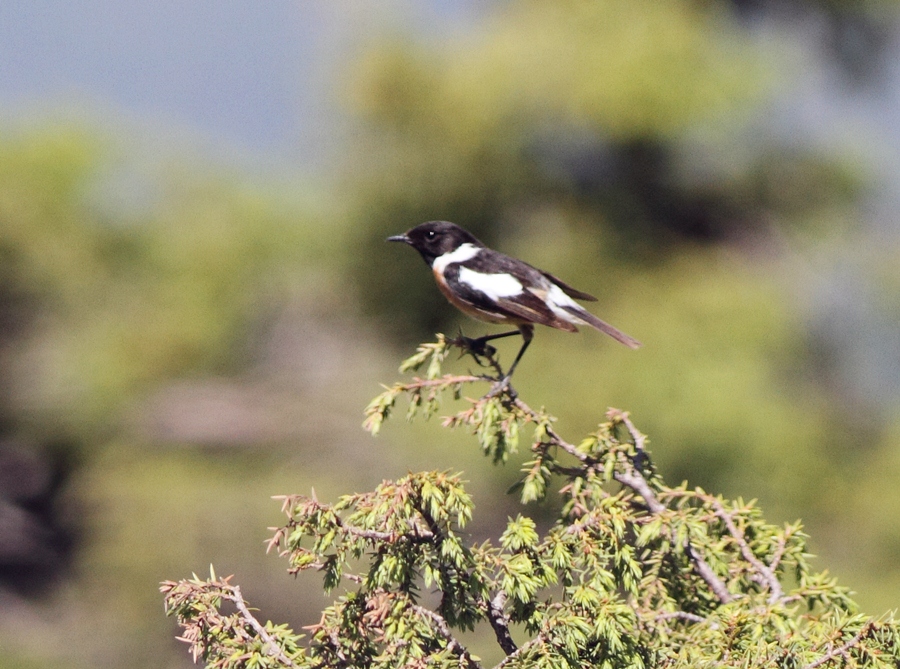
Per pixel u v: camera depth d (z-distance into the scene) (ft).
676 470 58.39
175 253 81.41
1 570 78.38
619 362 58.13
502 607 14.53
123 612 70.28
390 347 71.56
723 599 16.15
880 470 60.95
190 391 80.12
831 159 64.64
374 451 75.10
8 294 80.74
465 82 60.70
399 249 67.00
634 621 14.16
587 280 61.62
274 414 78.33
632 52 59.36
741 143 63.72
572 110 59.31
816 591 16.01
